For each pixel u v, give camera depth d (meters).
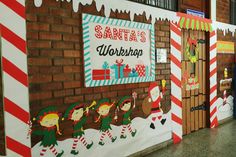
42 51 2.80
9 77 2.55
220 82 5.77
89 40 3.20
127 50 3.68
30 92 2.72
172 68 4.46
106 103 3.46
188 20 4.73
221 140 4.65
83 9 3.16
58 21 2.93
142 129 3.98
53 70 2.91
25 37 2.65
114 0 3.48
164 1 4.34
